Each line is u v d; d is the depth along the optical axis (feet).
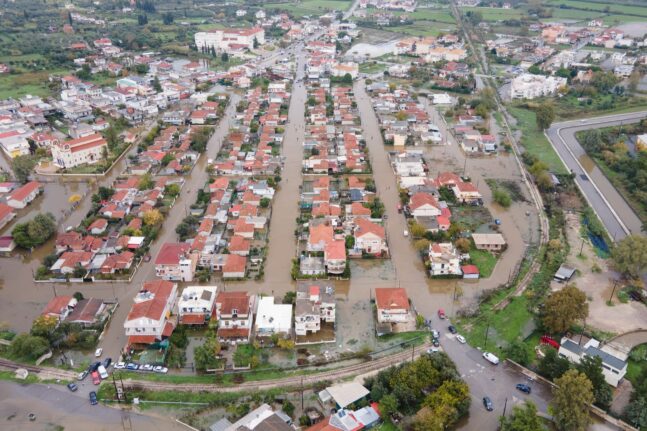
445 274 487.61
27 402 353.10
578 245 544.62
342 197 634.02
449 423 325.42
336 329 422.82
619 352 389.60
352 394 349.20
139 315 397.60
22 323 431.02
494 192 647.15
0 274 497.87
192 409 346.74
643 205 631.15
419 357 378.94
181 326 417.90
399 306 424.46
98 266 489.26
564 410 320.29
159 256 482.69
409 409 340.39
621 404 343.67
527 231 574.15
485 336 411.34
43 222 548.72
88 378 374.22
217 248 527.81
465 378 369.09
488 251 533.96
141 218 576.61
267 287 473.26
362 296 464.65
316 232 529.45
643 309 443.73
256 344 397.19
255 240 544.21
